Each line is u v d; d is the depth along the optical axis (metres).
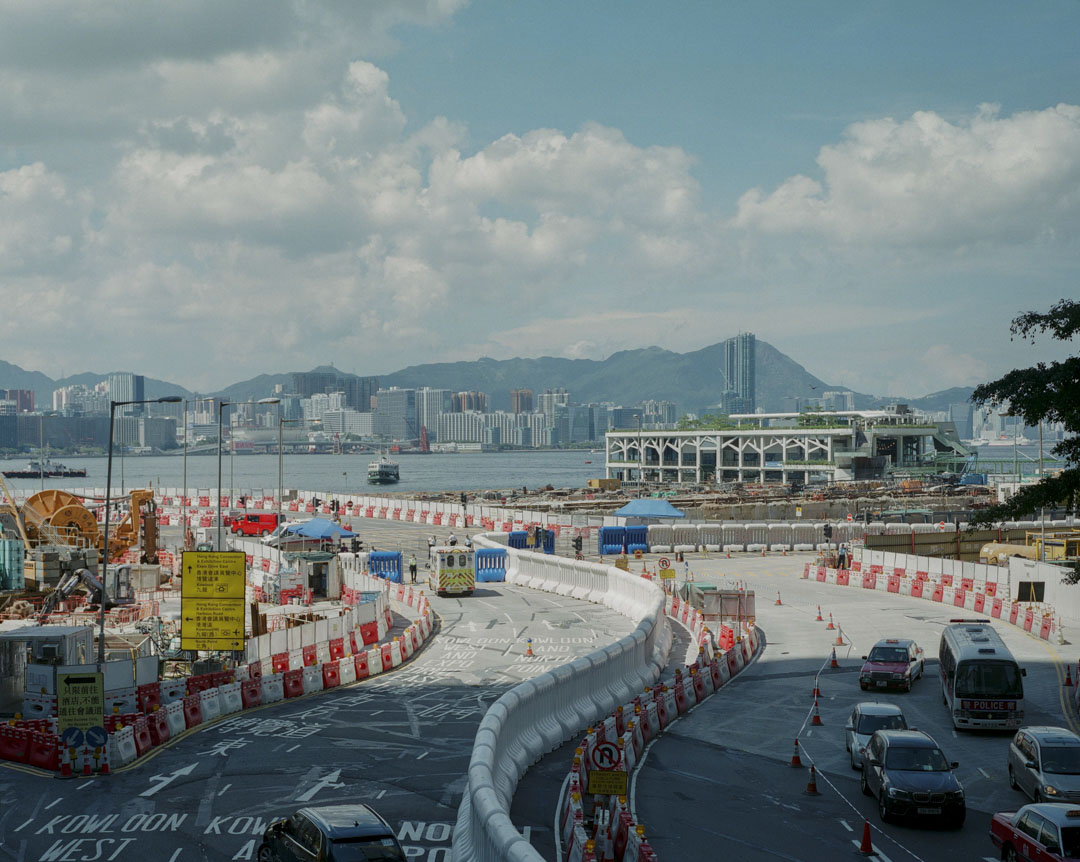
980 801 23.75
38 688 30.39
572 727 28.27
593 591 58.56
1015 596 54.84
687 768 26.41
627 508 85.31
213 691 31.55
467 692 35.00
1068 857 17.83
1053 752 23.11
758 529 85.50
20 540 57.16
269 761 26.28
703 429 196.38
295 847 16.95
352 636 43.28
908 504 126.31
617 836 18.66
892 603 58.06
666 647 42.94
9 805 22.78
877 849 20.25
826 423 187.00
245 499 122.94
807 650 44.16
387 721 30.69
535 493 155.25
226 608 36.38
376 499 112.88
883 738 23.69
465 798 19.22
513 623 50.81
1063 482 32.19
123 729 26.56
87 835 20.69
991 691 30.00
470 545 73.44
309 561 60.09
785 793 24.22
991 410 33.09
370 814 17.03
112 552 67.56
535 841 19.81
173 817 21.83
